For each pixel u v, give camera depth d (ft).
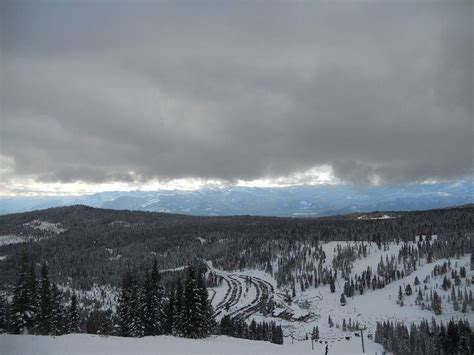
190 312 287.28
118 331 299.58
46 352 155.63
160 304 310.65
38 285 290.56
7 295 453.17
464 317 650.02
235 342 264.11
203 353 187.01
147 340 205.46
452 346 483.10
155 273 312.91
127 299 301.02
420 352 481.87
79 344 176.24
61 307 351.25
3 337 180.65
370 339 597.11
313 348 439.63
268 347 253.44
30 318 270.87
